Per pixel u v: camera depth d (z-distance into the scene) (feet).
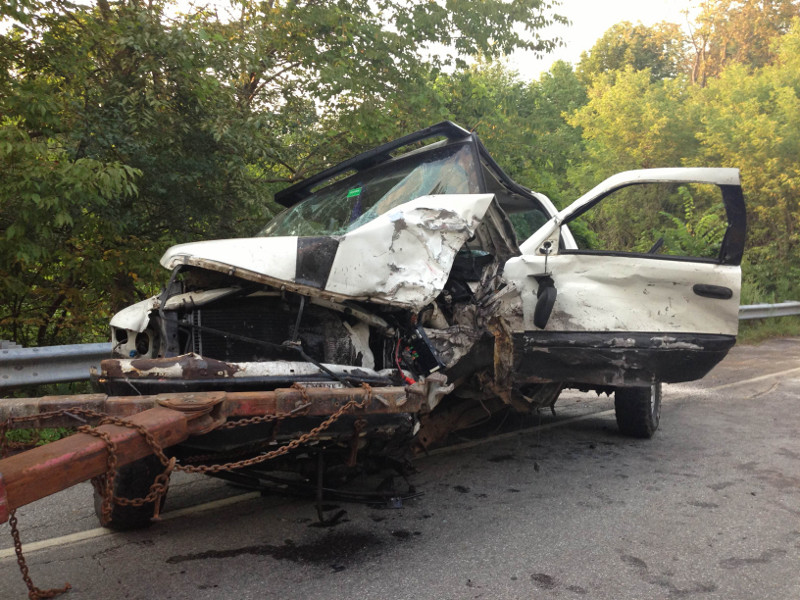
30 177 19.02
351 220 16.34
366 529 12.48
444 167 16.20
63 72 23.07
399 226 12.41
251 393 10.01
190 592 9.94
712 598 9.77
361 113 30.76
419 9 33.83
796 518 12.94
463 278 14.84
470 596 9.82
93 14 24.61
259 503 13.92
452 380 14.30
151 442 8.36
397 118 33.53
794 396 25.67
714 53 111.96
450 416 15.72
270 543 11.80
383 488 14.21
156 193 25.52
